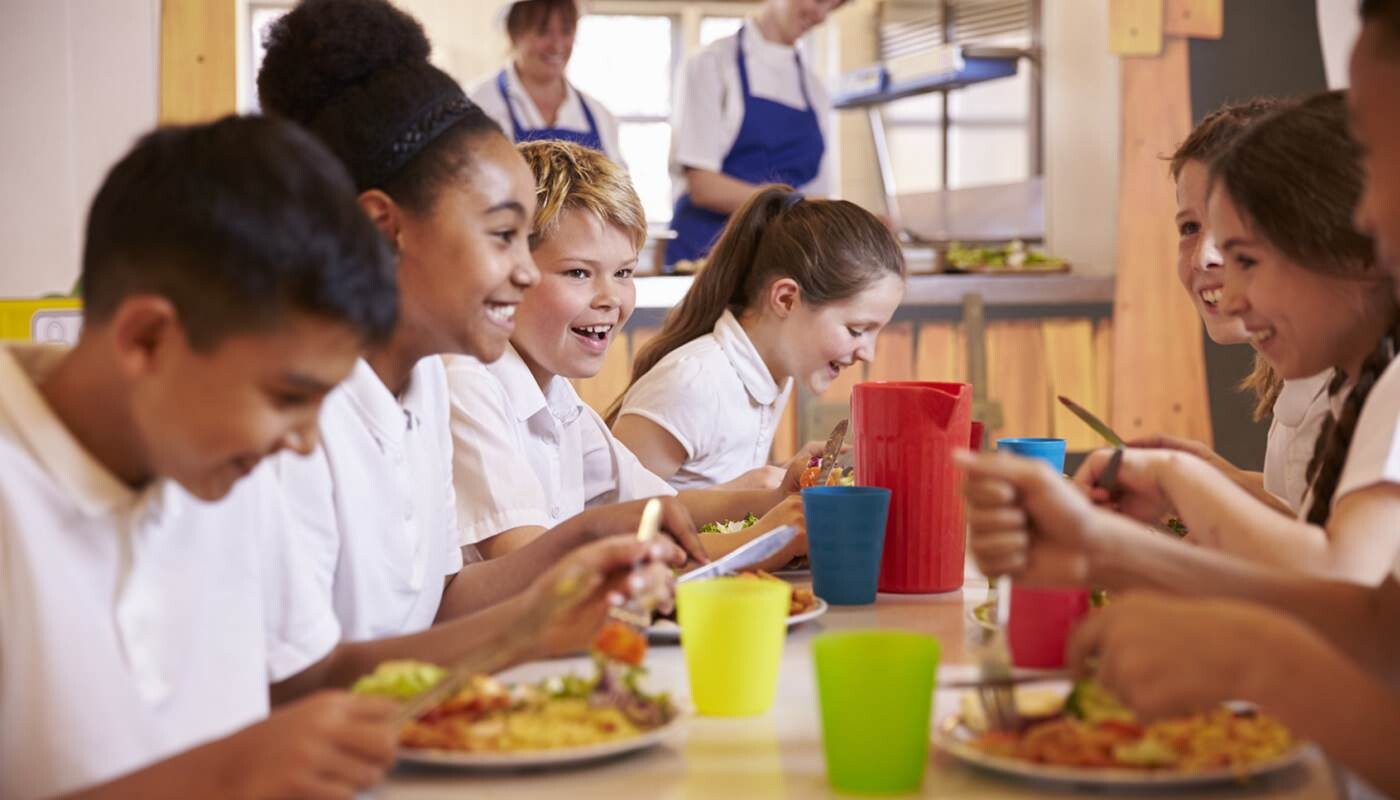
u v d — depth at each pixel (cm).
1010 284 374
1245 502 107
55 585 85
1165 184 388
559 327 184
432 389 145
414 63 128
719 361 219
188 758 75
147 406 80
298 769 73
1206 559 92
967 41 524
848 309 217
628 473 199
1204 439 390
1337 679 76
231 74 332
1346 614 91
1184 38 387
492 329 131
